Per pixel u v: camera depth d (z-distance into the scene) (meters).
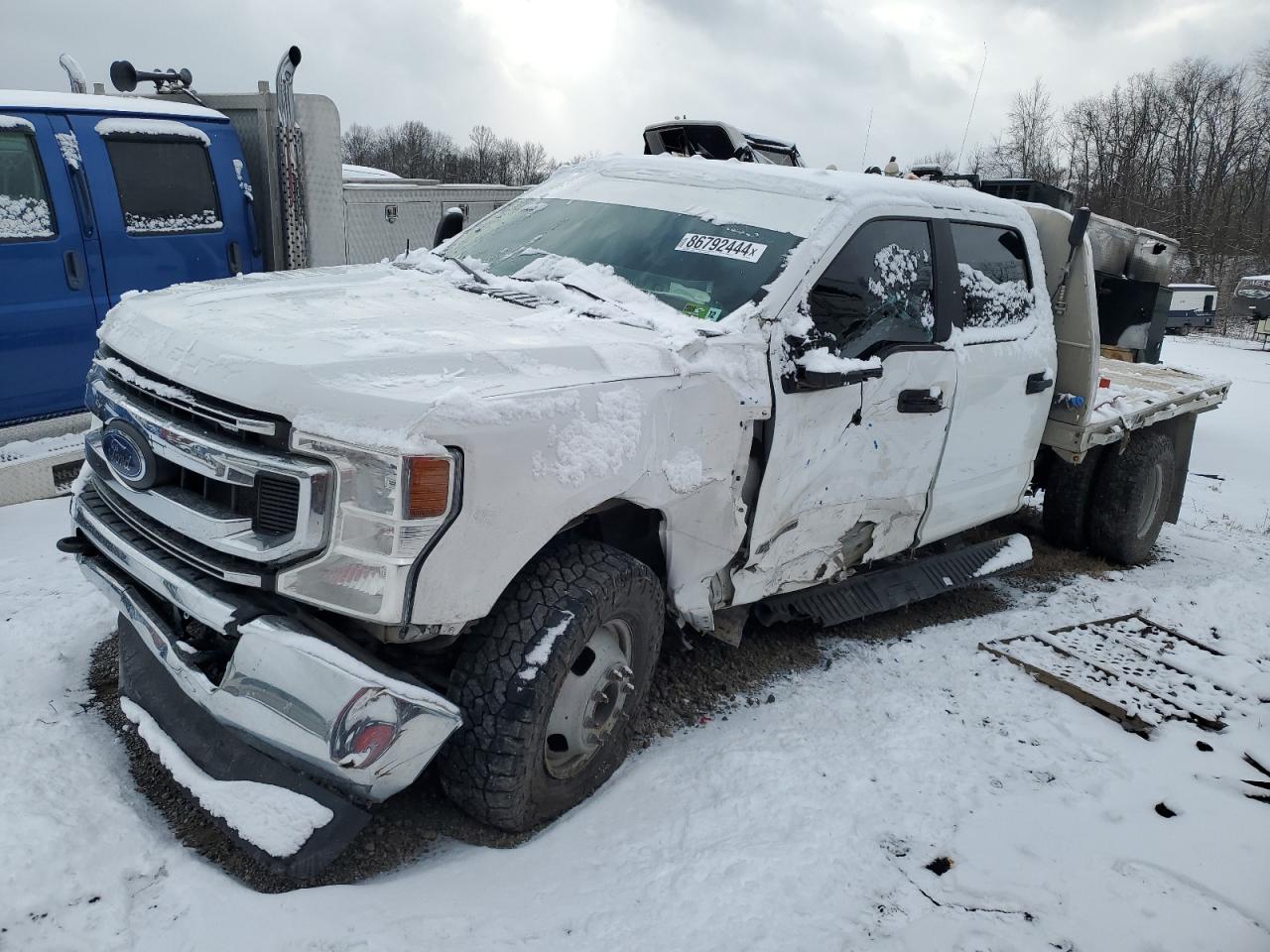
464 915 2.58
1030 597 5.76
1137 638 5.06
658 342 3.31
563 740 3.07
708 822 3.10
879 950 2.63
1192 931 2.83
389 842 2.91
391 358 2.73
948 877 2.98
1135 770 3.74
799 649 4.57
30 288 5.68
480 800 2.87
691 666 4.18
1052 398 5.43
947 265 4.48
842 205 4.00
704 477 3.34
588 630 2.96
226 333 2.89
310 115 7.32
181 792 3.04
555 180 4.99
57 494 5.70
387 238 10.19
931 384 4.31
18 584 4.41
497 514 2.65
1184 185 50.06
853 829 3.16
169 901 2.54
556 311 3.60
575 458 2.84
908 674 4.43
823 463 3.87
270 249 7.35
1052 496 6.62
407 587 2.53
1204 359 21.56
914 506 4.50
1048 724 4.05
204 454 2.67
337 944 2.41
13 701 3.41
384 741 2.50
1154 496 6.66
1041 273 5.29
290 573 2.57
